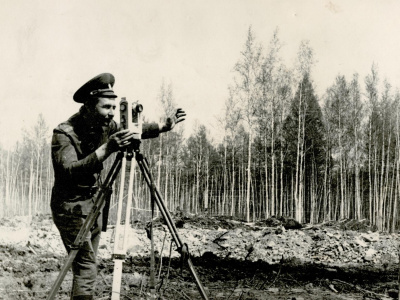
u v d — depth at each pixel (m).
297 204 29.66
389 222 31.80
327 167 36.78
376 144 31.12
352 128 31.16
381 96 29.75
